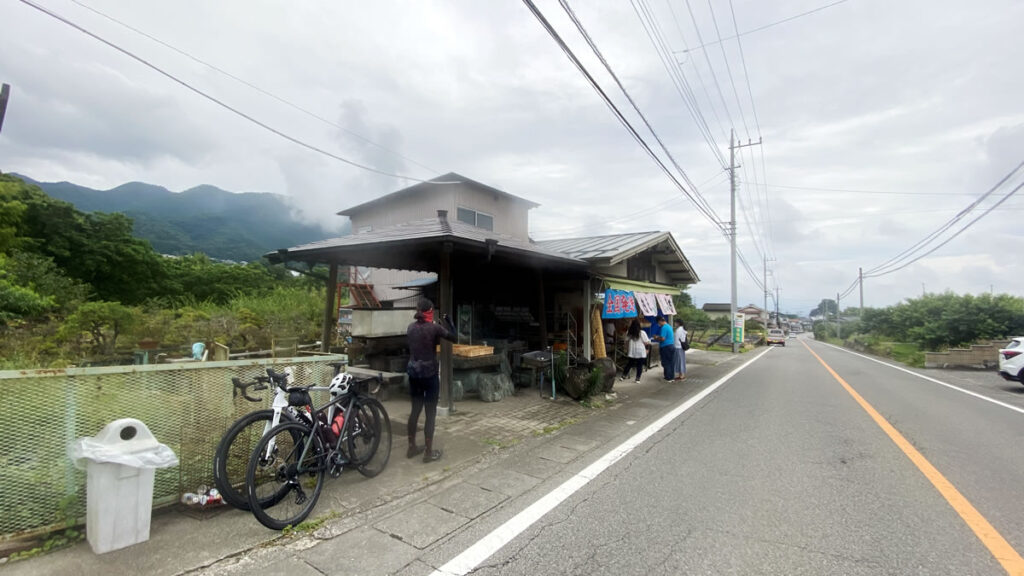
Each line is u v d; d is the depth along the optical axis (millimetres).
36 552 2633
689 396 8859
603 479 4203
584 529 3205
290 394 3512
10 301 7727
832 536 3127
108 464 2674
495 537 3074
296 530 3100
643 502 3688
